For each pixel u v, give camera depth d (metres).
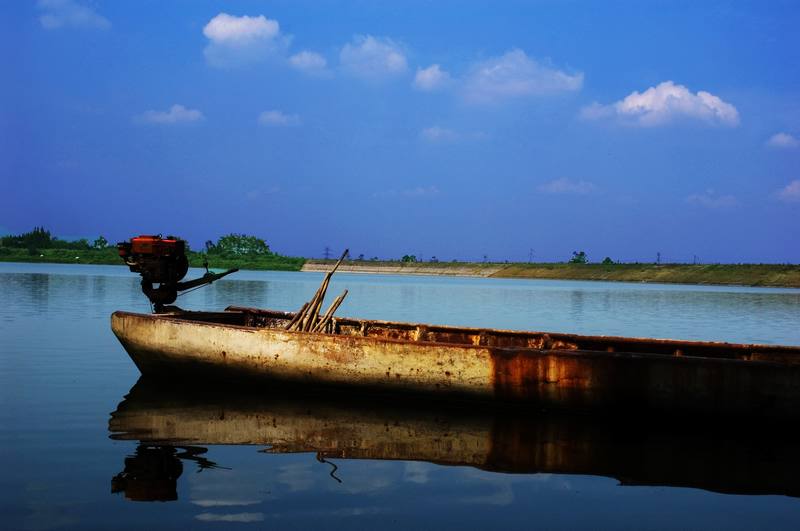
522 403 10.41
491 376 10.38
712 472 7.80
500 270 159.12
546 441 9.01
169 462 7.66
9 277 59.25
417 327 13.72
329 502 6.56
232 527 5.91
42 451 7.97
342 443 8.70
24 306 27.58
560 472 7.71
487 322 28.50
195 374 12.07
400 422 9.92
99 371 13.27
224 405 10.73
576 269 145.88
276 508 6.37
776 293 75.00
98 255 166.12
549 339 12.76
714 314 36.69
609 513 6.51
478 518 6.29
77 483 6.91
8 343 16.69
